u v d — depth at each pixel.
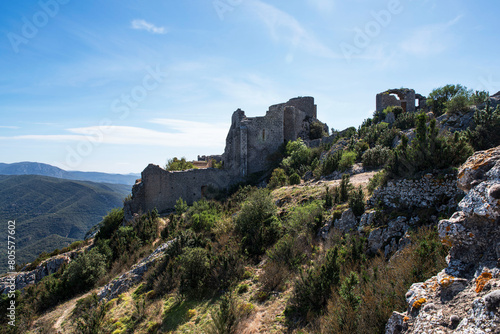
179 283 14.31
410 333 4.90
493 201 5.01
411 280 6.73
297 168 38.12
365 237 11.34
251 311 9.95
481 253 5.24
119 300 15.13
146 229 28.44
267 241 15.59
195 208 29.92
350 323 6.81
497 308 3.78
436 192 10.69
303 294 9.23
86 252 25.28
